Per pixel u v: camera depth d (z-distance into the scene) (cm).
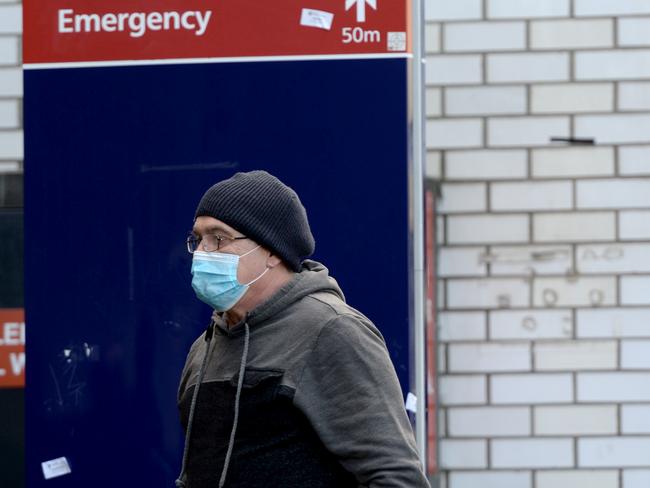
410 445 884
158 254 1229
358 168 1202
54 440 1234
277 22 1212
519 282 2044
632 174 2033
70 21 1234
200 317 1225
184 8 1223
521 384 2047
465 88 2047
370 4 1203
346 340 887
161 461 1227
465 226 2047
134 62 1229
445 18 2045
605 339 2034
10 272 1622
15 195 1930
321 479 888
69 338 1234
